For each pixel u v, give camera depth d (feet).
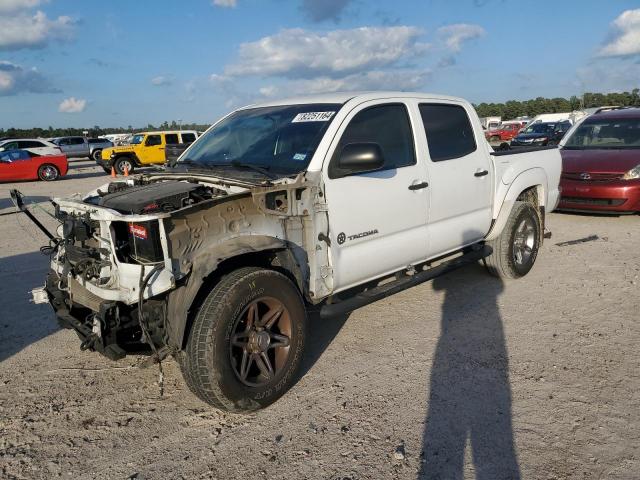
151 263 10.52
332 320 16.46
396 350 14.26
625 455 9.66
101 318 10.64
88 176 82.74
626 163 28.99
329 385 12.53
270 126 14.60
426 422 10.87
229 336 10.70
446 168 16.14
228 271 11.65
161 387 11.08
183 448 10.37
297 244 12.41
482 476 9.25
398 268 15.16
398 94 15.40
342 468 9.59
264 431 10.81
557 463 9.52
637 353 13.58
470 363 13.37
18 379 13.35
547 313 16.49
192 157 15.35
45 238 30.40
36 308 18.33
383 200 14.05
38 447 10.55
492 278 20.08
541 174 20.21
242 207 11.36
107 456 10.21
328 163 12.80
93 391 12.71
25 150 71.00
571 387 12.03
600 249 23.93
